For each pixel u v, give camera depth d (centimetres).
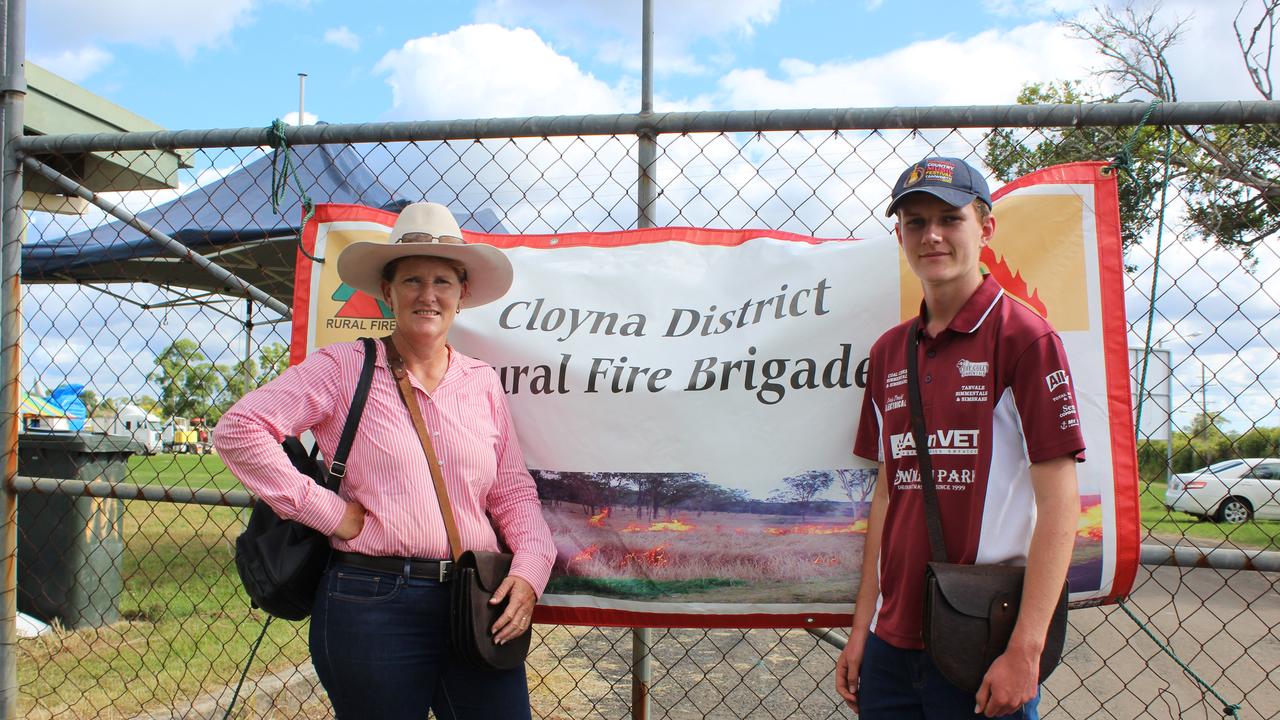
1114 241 233
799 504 238
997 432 181
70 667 427
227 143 271
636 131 251
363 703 201
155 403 324
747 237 251
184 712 362
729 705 389
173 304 451
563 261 258
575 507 246
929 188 184
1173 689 459
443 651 212
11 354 287
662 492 243
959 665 168
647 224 256
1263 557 220
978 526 179
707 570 240
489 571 206
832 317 241
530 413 250
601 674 427
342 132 264
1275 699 443
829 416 238
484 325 256
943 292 191
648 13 252
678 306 249
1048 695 448
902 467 193
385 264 224
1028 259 235
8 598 286
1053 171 238
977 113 233
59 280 600
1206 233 239
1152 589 779
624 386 246
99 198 300
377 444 207
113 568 523
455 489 212
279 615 213
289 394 206
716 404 242
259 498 218
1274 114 218
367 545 203
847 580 235
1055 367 175
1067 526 170
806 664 454
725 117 245
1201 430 238
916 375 191
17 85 284
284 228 493
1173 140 251
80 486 282
